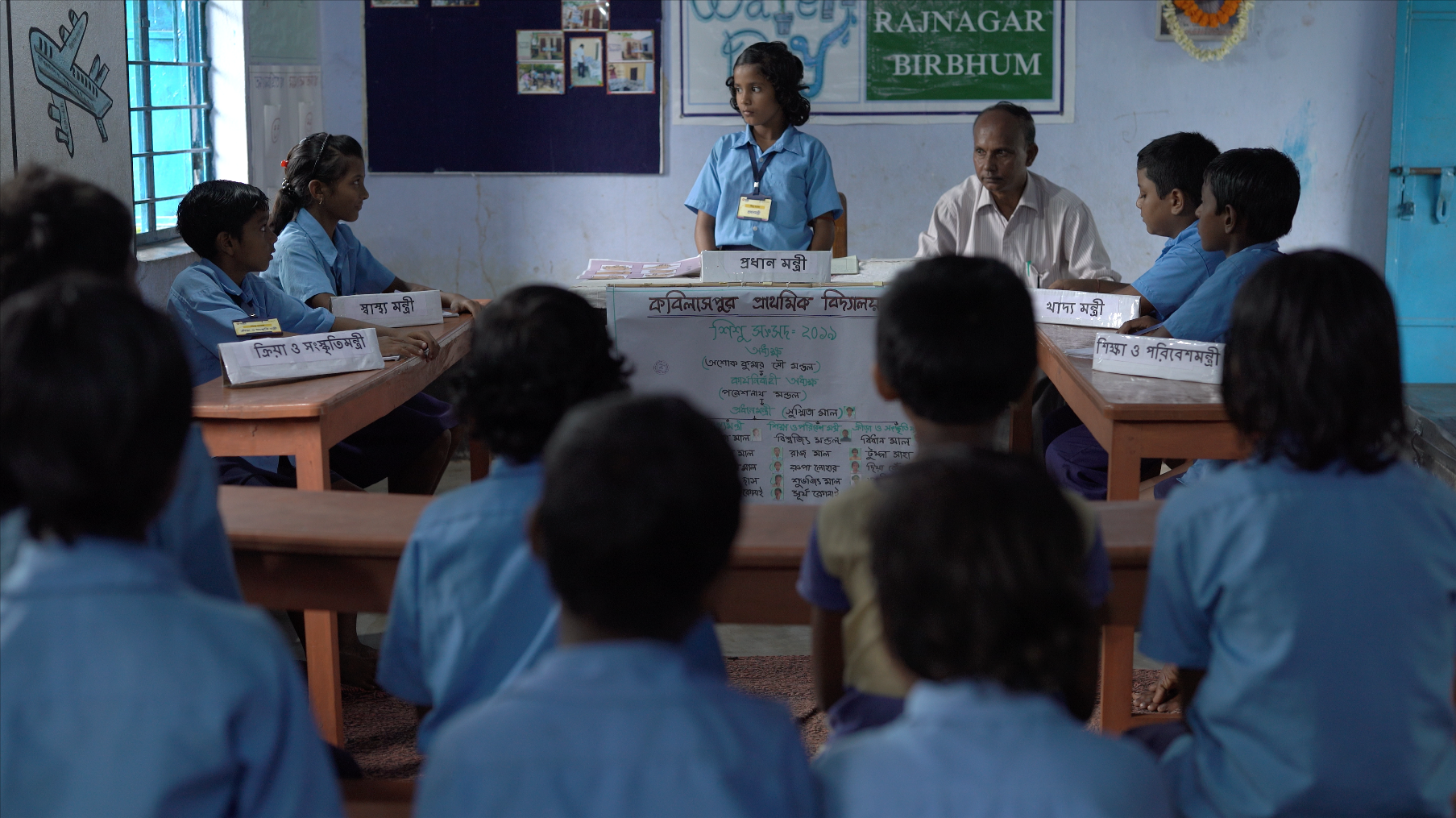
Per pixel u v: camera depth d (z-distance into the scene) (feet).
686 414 2.90
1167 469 11.37
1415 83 16.89
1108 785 2.71
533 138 18.26
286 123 17.08
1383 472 3.73
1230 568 3.73
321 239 10.93
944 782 2.72
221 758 3.01
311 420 7.50
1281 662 3.62
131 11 14.12
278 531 5.21
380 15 18.03
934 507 2.81
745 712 2.86
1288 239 18.10
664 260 18.58
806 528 5.19
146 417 3.03
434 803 2.73
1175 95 17.70
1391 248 17.25
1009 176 12.23
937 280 4.23
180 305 9.11
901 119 17.89
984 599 2.71
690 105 18.08
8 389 2.96
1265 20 17.51
